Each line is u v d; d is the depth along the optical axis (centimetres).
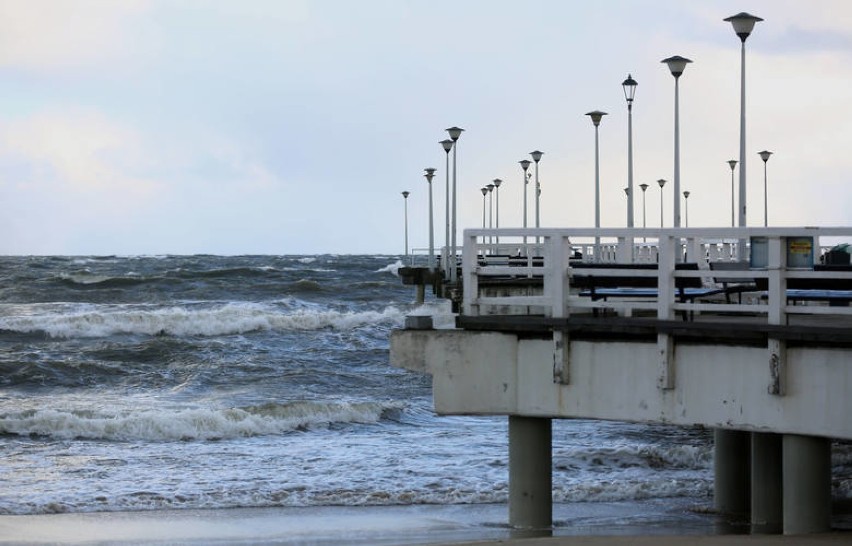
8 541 2302
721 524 2403
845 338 1478
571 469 3300
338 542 2295
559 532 2338
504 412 1773
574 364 1714
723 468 2483
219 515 2636
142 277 11312
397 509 2722
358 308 9638
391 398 5078
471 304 1823
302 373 5688
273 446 3706
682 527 2388
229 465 3300
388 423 4253
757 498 2012
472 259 1819
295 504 2781
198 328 7500
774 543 1516
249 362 6091
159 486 2958
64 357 6247
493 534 2377
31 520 2552
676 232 1636
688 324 1598
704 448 3416
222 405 4728
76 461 3341
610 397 1684
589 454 3422
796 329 1513
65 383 5384
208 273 13288
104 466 3259
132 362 6122
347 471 3191
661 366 1628
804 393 1534
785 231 1562
